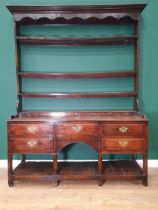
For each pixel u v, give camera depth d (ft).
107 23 9.87
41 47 9.98
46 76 9.48
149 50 10.03
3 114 10.28
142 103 10.25
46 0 9.86
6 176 9.61
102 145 8.60
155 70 10.11
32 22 9.73
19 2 9.87
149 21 9.90
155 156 10.39
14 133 8.59
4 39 9.99
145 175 8.65
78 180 9.20
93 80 10.12
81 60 10.06
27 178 8.66
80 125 8.55
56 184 8.76
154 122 10.28
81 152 10.37
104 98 10.18
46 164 9.77
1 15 9.89
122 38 9.35
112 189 8.53
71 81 10.13
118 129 8.54
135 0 9.86
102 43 9.90
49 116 9.68
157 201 7.72
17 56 9.39
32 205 7.53
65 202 7.69
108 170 9.09
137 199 7.84
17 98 9.76
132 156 10.23
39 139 8.61
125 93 9.58
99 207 7.40
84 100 10.20
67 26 9.95
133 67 10.08
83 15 8.92
